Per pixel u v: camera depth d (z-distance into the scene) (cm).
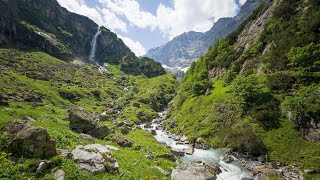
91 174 2136
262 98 5666
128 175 2361
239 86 5959
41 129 2183
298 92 5188
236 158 4488
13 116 3531
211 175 2681
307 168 3731
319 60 5556
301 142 4328
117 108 10881
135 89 15875
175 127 7231
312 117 4500
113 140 3856
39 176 1877
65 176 1975
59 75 13975
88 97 11662
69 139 3011
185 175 2628
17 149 2050
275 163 4041
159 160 3244
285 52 6750
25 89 8412
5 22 16862
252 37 10175
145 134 5131
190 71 13675
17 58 14075
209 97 7400
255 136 4756
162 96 13938
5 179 1728
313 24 6569
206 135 5656
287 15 8681
